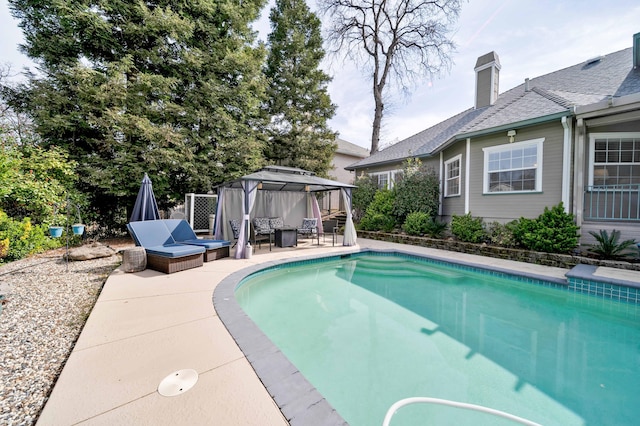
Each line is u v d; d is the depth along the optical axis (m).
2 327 3.25
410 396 2.76
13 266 6.15
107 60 10.00
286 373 2.37
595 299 5.16
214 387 2.17
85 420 1.81
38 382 2.28
